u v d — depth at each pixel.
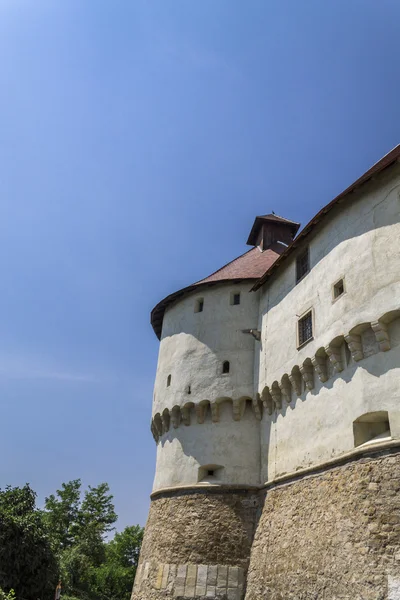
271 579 19.27
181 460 25.78
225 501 23.45
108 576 55.50
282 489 20.88
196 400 26.39
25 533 26.27
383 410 15.95
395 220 17.55
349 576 14.90
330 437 18.31
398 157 17.38
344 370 18.38
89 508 63.41
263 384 24.25
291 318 22.95
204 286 29.61
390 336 16.56
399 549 13.67
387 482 14.91
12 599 19.42
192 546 22.89
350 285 18.75
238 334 27.19
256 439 24.64
